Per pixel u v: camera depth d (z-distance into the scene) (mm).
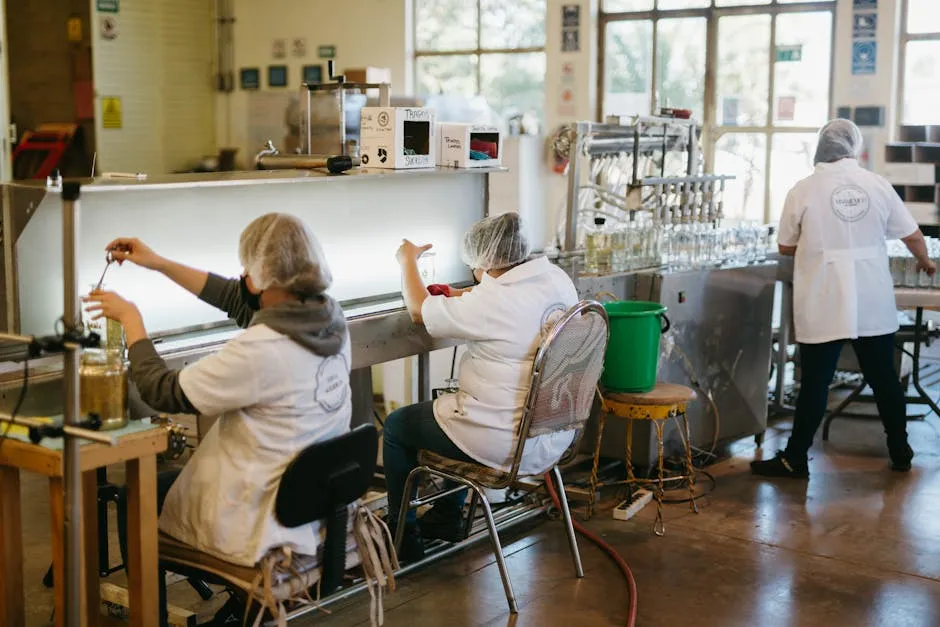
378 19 8406
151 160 8844
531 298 3115
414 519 3428
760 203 7398
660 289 4277
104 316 2494
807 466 4445
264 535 2340
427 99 6938
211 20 9125
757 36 7227
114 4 8414
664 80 7598
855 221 4336
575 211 4551
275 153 3699
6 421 2203
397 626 3072
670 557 3600
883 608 3211
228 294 2801
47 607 3201
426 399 3932
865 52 6680
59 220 2760
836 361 4395
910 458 4523
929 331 5070
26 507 4051
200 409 2352
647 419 4039
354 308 3525
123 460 2311
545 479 3910
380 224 3809
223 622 2871
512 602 3154
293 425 2400
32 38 8656
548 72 7828
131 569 2420
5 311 2715
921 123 6730
